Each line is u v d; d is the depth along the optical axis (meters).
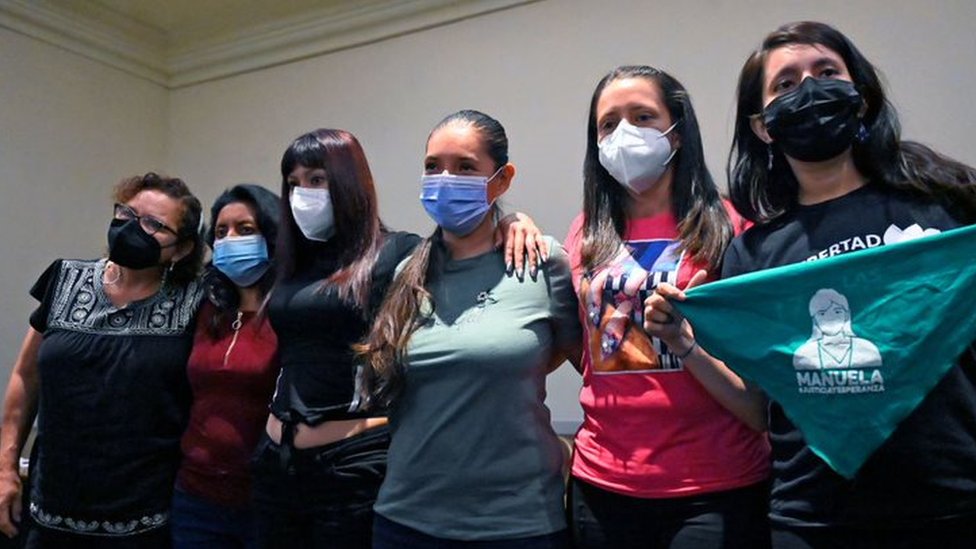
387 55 3.36
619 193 1.57
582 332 1.55
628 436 1.37
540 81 2.97
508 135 3.01
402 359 1.50
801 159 1.26
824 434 1.13
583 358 1.52
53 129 3.40
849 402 1.12
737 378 1.33
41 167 3.34
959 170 1.22
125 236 1.93
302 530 1.60
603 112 1.52
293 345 1.68
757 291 1.23
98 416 1.89
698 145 1.51
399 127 3.29
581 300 1.51
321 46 3.52
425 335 1.50
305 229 1.72
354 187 1.73
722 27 2.64
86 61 3.56
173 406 1.97
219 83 3.82
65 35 3.44
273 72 3.67
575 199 2.84
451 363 1.45
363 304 1.64
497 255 1.60
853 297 1.16
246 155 3.69
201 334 1.97
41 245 3.32
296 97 3.59
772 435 1.25
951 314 1.10
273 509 1.61
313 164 1.73
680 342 1.30
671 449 1.33
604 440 1.40
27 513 2.02
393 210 3.26
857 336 1.14
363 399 1.53
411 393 1.51
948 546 1.06
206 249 2.14
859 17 2.43
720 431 1.33
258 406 1.87
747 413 1.33
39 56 3.36
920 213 1.19
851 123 1.22
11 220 3.21
